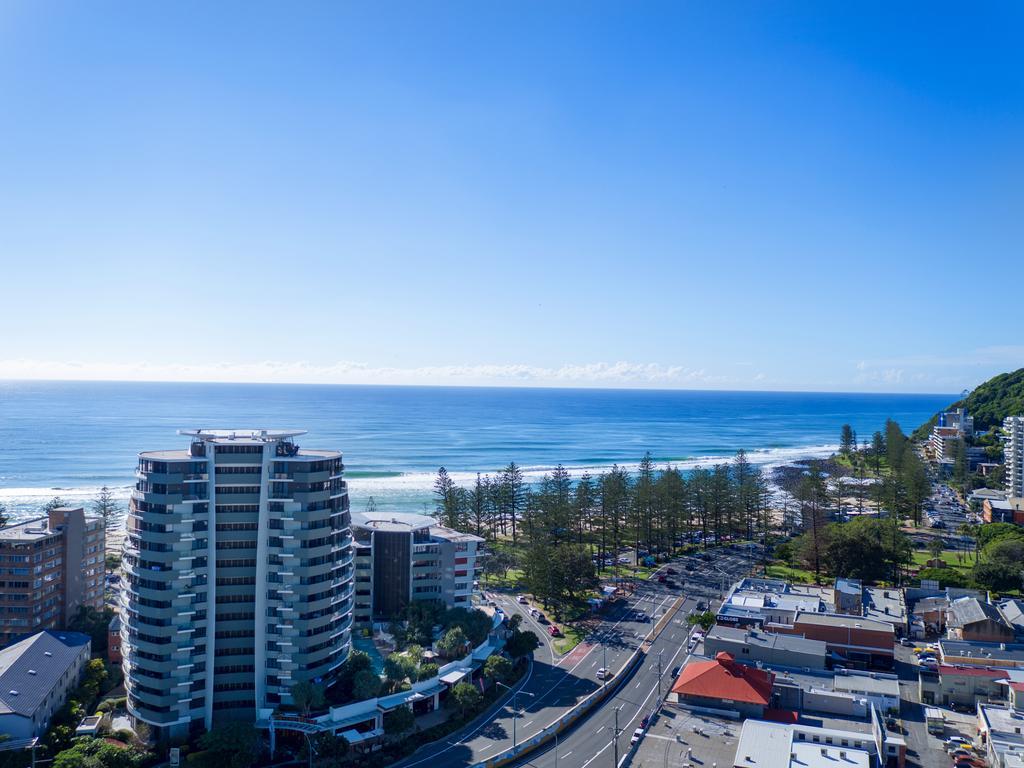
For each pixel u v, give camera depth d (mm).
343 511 115312
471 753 101438
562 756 100375
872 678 114875
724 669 105000
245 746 96438
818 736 92375
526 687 124812
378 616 145750
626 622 159625
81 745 94000
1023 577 170875
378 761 98875
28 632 134125
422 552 147250
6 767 91562
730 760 87000
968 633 134125
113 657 129000
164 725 101812
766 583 169250
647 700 119438
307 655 107688
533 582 171500
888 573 189375
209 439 110500
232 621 106875
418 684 114562
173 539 102688
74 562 147125
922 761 96625
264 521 107375
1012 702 105812
